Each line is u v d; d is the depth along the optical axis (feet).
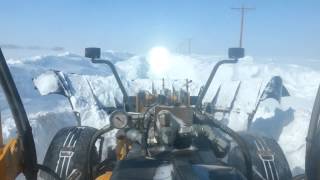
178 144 11.68
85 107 20.40
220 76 57.57
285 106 33.63
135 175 9.58
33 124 23.66
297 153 23.03
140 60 63.36
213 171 9.38
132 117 13.01
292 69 67.00
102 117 20.34
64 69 58.08
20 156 8.94
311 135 7.60
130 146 13.20
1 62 8.43
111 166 13.71
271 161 12.38
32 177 9.20
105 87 21.95
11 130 22.58
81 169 13.00
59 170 13.04
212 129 12.73
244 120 21.09
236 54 16.75
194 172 9.22
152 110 13.01
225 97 22.61
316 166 7.54
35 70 49.47
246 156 11.94
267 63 79.46
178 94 15.29
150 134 12.23
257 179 12.13
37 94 37.81
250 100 21.72
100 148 15.52
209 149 11.58
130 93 21.97
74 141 13.74
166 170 9.70
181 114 12.59
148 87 23.12
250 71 61.11
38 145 21.94
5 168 8.08
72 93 20.13
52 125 25.22
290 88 52.47
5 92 8.65
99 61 17.37
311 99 41.29
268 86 21.58
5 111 28.60
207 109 17.74
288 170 12.43
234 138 12.13
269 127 25.89
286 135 25.09
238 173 9.63
